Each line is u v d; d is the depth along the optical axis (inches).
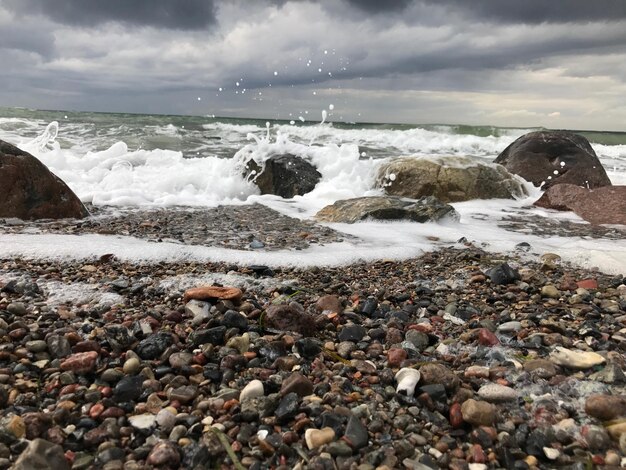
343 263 169.8
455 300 138.0
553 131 395.9
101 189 302.7
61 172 317.1
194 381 88.5
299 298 133.6
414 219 238.1
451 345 109.2
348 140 672.4
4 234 177.2
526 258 183.9
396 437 76.1
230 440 72.8
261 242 191.0
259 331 109.0
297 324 111.6
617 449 74.5
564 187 297.4
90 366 89.0
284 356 98.2
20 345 96.7
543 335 113.0
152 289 132.8
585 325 119.8
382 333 113.0
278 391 86.6
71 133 578.9
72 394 81.7
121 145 381.4
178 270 151.5
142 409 79.6
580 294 140.3
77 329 105.7
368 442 74.0
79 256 156.3
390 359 99.0
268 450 70.8
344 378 91.6
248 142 595.2
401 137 684.1
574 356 99.0
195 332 103.3
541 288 146.3
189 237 194.9
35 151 341.4
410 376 89.3
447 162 323.3
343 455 70.4
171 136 613.0
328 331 115.3
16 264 146.6
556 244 206.1
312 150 364.8
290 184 334.6
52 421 74.0
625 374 94.5
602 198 273.7
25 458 62.2
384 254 179.5
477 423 78.8
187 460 68.4
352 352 103.4
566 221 262.4
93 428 74.4
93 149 474.3
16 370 87.9
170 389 84.4
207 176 343.9
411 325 118.1
